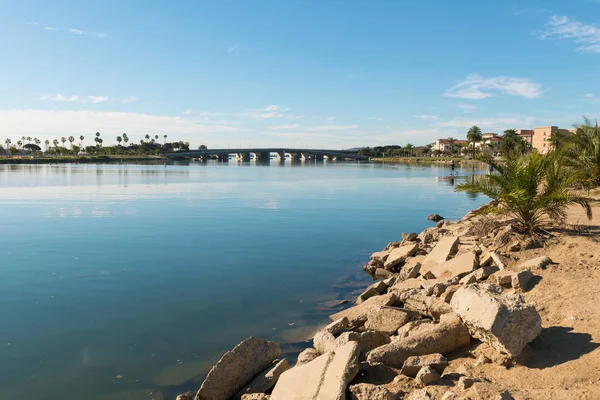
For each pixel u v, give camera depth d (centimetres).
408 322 884
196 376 796
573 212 1705
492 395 514
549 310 780
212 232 2227
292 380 647
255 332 995
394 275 1381
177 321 1052
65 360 852
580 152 2248
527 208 1284
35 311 1109
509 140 12356
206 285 1341
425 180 6469
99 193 4294
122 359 857
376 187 5206
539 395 519
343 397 570
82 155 18275
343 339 765
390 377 642
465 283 1046
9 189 4706
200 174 8288
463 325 720
